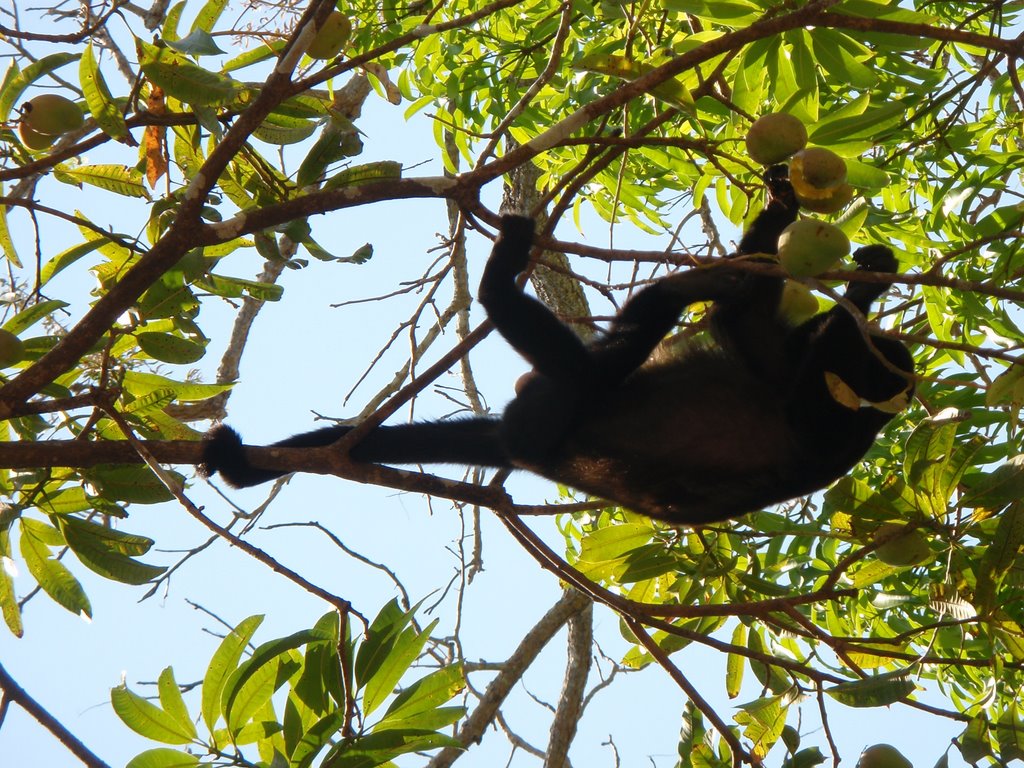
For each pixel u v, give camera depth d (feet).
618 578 26.02
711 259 19.38
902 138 28.68
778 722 20.70
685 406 26.48
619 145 21.58
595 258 19.97
